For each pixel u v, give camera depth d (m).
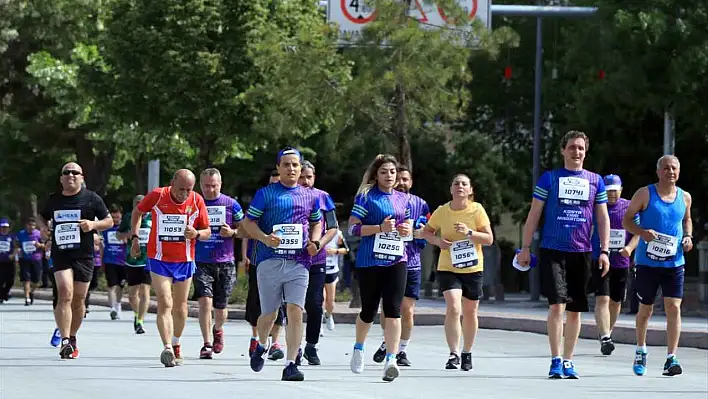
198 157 81.81
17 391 25.36
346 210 97.31
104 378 28.00
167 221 30.73
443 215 31.20
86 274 33.19
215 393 25.05
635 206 30.36
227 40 70.19
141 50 70.12
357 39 63.47
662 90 64.50
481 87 105.25
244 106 70.19
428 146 96.25
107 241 53.06
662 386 27.94
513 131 106.19
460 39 63.53
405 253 29.34
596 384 28.06
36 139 97.69
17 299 77.62
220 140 72.88
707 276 65.12
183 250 30.92
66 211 32.78
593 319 49.94
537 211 28.45
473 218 31.08
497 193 96.38
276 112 67.94
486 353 37.69
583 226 28.33
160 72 69.81
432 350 38.34
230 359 33.69
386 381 27.69
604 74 67.81
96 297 69.19
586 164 82.88
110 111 72.19
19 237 70.25
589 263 28.70
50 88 86.94
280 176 27.09
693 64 63.50
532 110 104.56
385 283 27.66
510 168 98.25
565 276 28.62
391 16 62.38
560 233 28.31
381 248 27.50
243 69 70.25
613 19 64.56
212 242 35.00
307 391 25.50
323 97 64.81
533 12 61.88
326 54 64.44
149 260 30.98
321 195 27.34
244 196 102.38
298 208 26.94
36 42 96.56
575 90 77.88
